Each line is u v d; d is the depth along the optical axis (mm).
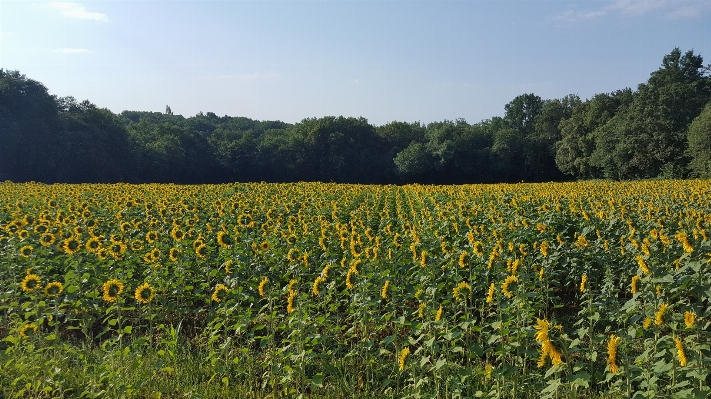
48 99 62750
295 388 6496
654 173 63625
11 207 17000
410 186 37750
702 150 52969
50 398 6156
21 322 7445
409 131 107375
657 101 64688
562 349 4789
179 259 9375
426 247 10031
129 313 9344
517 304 6395
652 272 6414
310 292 9281
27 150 57781
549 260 8992
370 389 6543
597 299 8602
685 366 5090
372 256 8383
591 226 11844
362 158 91688
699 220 9484
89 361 6898
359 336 7891
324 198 22266
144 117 156125
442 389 6109
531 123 121688
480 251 8305
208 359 6953
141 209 17484
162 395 6367
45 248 10555
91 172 65875
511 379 5992
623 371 5129
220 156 88062
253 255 10328
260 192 25031
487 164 89312
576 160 78375
